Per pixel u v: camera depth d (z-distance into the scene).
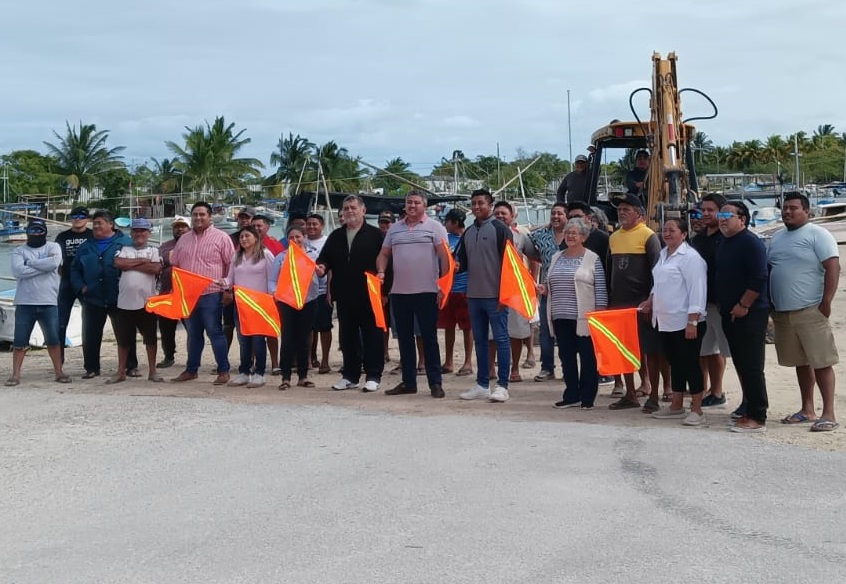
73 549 5.14
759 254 7.68
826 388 7.87
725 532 5.24
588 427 7.98
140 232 10.93
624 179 16.05
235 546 5.12
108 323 17.84
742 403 8.34
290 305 9.99
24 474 6.68
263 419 8.42
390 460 6.84
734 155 103.75
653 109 13.09
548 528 5.32
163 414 8.73
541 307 10.85
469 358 11.50
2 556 5.06
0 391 10.50
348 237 10.12
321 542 5.16
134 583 4.62
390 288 10.05
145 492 6.18
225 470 6.66
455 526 5.37
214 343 10.70
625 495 5.93
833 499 5.82
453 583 4.55
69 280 11.82
